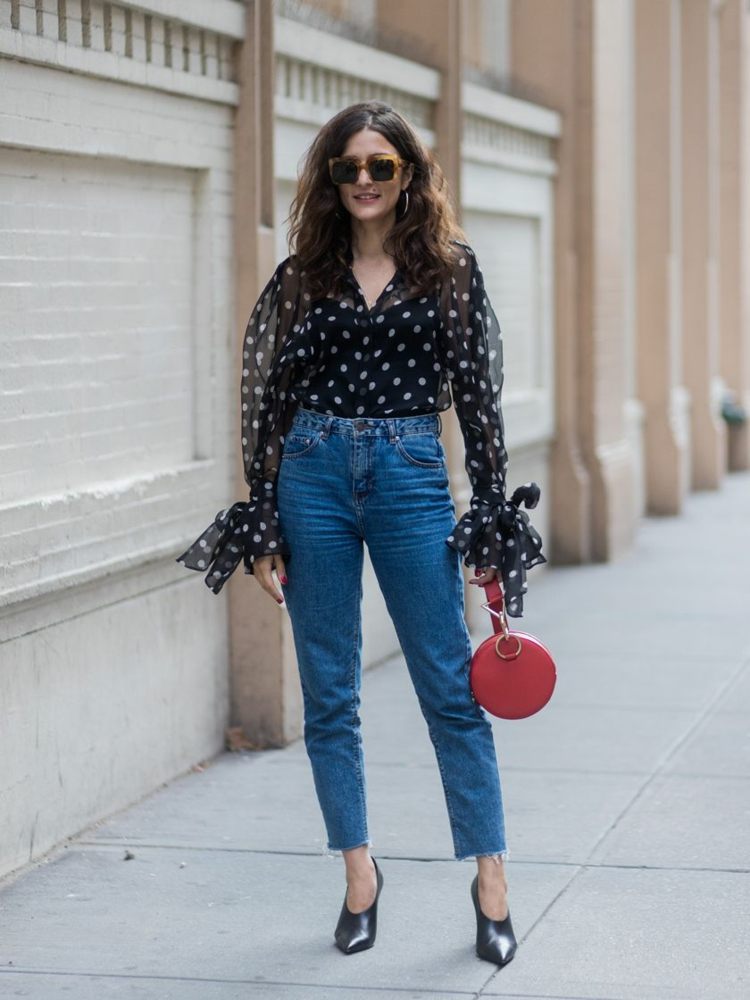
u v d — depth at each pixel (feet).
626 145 47.50
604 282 39.81
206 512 21.70
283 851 18.21
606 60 39.42
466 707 14.80
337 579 14.67
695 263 55.21
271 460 14.87
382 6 30.25
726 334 62.34
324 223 14.44
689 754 22.33
